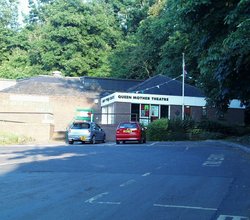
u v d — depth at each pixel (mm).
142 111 41250
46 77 51906
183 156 18922
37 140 33969
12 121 35656
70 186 10734
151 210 8211
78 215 7695
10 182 11273
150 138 34875
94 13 64375
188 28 20906
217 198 9477
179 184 11266
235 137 34438
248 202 9094
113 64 60594
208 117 43250
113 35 64750
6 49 67438
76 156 18609
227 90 21406
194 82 49344
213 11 18781
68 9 63250
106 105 45031
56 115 46844
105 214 7809
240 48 16359
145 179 12070
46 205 8500
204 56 21531
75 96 47688
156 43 55844
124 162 16391
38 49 62312
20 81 52594
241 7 16406
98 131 32344
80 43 60375
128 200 9117
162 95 41688
